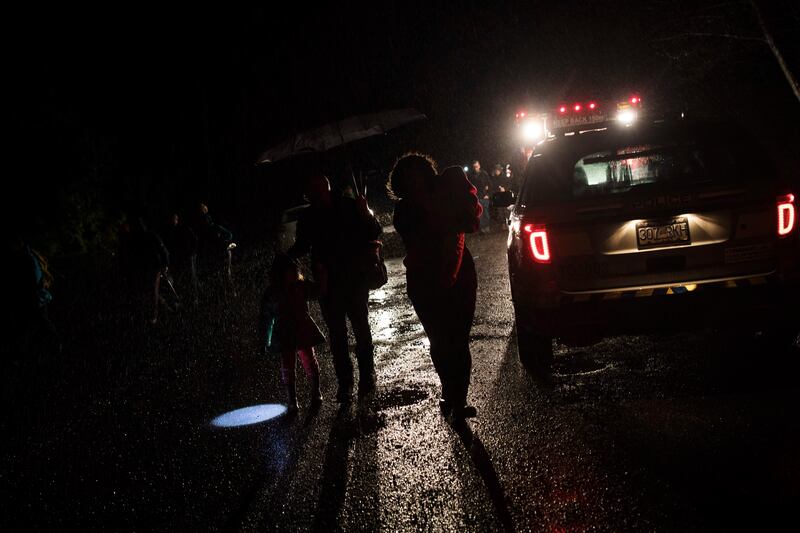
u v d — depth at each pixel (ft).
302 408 22.31
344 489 15.78
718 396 18.47
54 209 65.57
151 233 43.78
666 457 15.26
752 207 18.70
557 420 18.11
